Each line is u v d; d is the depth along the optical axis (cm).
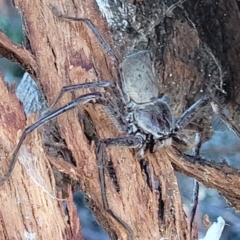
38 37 21
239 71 25
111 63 22
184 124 22
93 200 21
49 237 20
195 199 23
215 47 25
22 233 20
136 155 21
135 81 21
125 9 24
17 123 20
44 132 21
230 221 40
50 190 20
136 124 21
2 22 39
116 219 20
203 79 25
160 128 21
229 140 34
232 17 25
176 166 22
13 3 22
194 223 23
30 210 20
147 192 21
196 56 25
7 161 20
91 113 21
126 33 24
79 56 21
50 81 21
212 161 23
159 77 25
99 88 22
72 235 20
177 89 25
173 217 22
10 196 20
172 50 25
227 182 23
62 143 21
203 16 25
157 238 21
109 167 21
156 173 22
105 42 21
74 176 21
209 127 25
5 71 41
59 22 21
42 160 20
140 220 21
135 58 22
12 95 20
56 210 20
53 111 20
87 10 22
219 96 26
